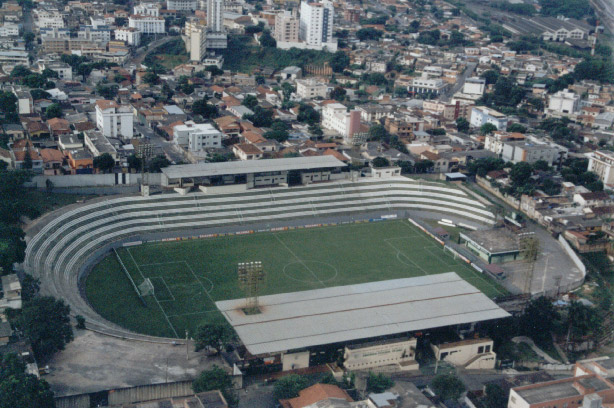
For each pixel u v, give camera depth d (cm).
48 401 18862
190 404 19262
